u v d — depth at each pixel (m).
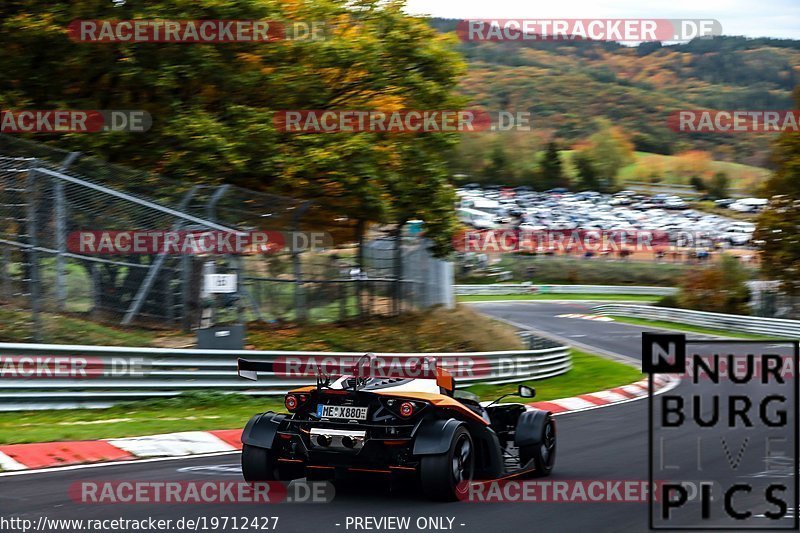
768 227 138.12
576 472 31.19
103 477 27.22
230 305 54.53
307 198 66.31
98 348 43.06
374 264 69.69
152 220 51.97
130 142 60.16
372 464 24.64
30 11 57.50
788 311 147.75
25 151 52.34
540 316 168.50
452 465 23.98
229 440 36.50
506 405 31.23
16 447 31.20
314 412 25.59
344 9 71.00
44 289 50.06
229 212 55.19
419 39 72.69
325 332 62.19
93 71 59.78
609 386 71.12
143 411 43.97
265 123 61.72
